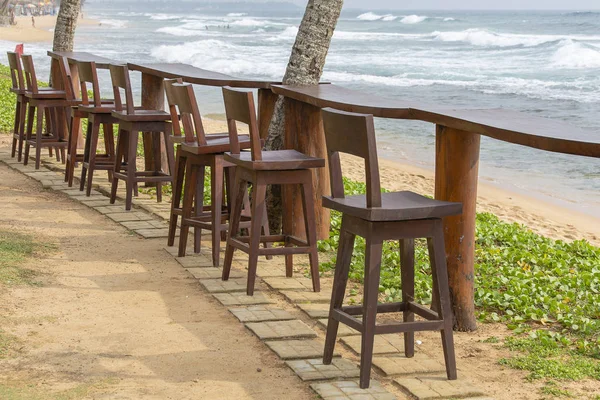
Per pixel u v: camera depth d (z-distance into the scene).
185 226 6.68
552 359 4.69
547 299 5.79
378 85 30.44
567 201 12.52
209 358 4.57
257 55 47.16
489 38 59.53
